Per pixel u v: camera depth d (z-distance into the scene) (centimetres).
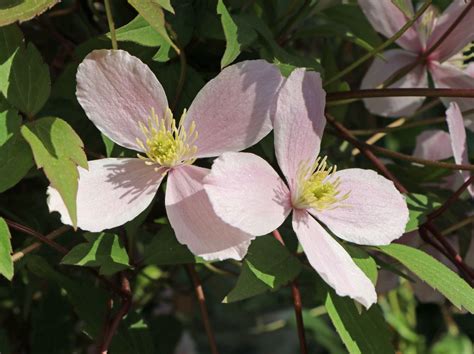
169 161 22
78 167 21
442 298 29
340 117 28
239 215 20
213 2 24
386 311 38
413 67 28
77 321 33
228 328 51
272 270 22
